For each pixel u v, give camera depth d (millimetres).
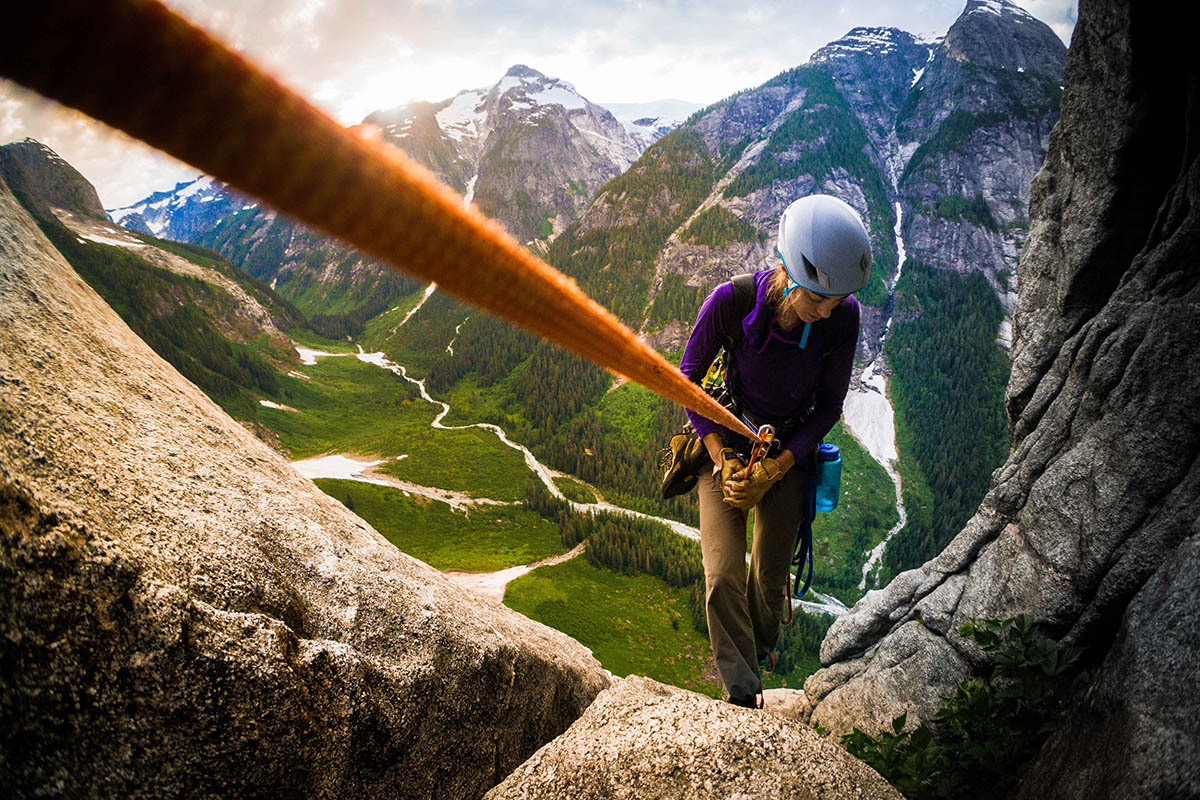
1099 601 5328
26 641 1784
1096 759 3549
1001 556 8156
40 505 1942
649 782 2727
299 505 3139
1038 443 8172
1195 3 6480
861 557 134250
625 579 112188
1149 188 7508
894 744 4969
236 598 2396
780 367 3979
